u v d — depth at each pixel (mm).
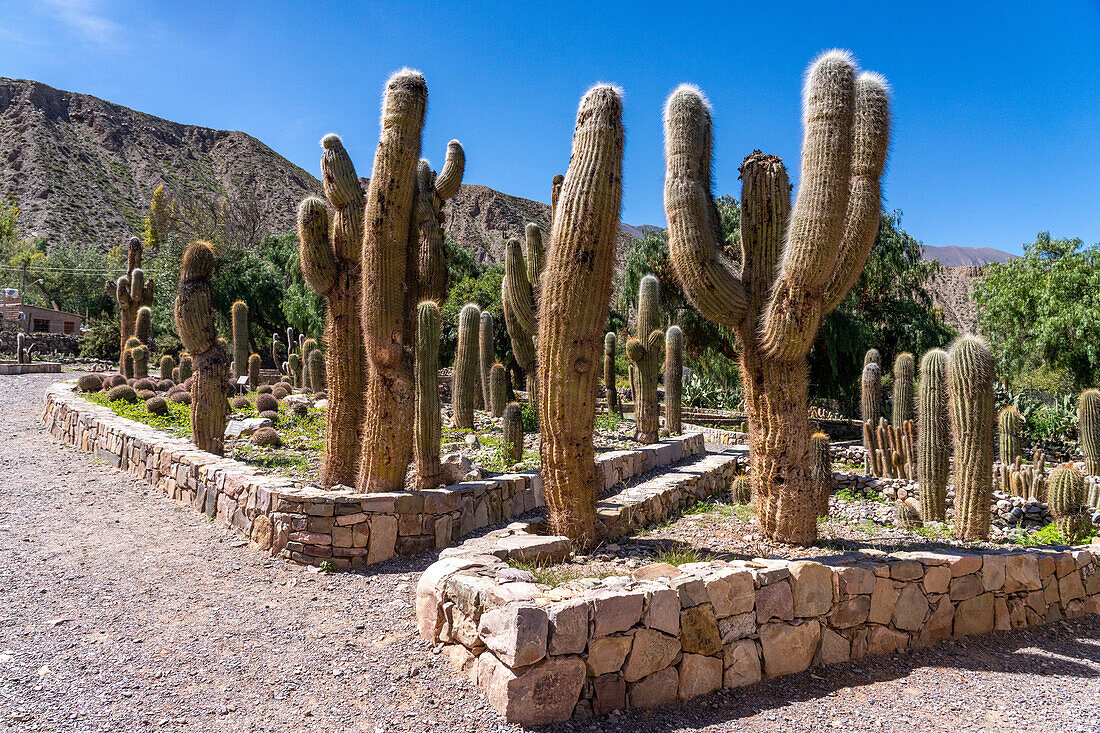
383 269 6434
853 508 9805
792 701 4090
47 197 96188
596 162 5238
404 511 6098
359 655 4086
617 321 25688
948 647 5215
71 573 5234
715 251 6090
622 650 3766
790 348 5812
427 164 8570
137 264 22344
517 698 3414
